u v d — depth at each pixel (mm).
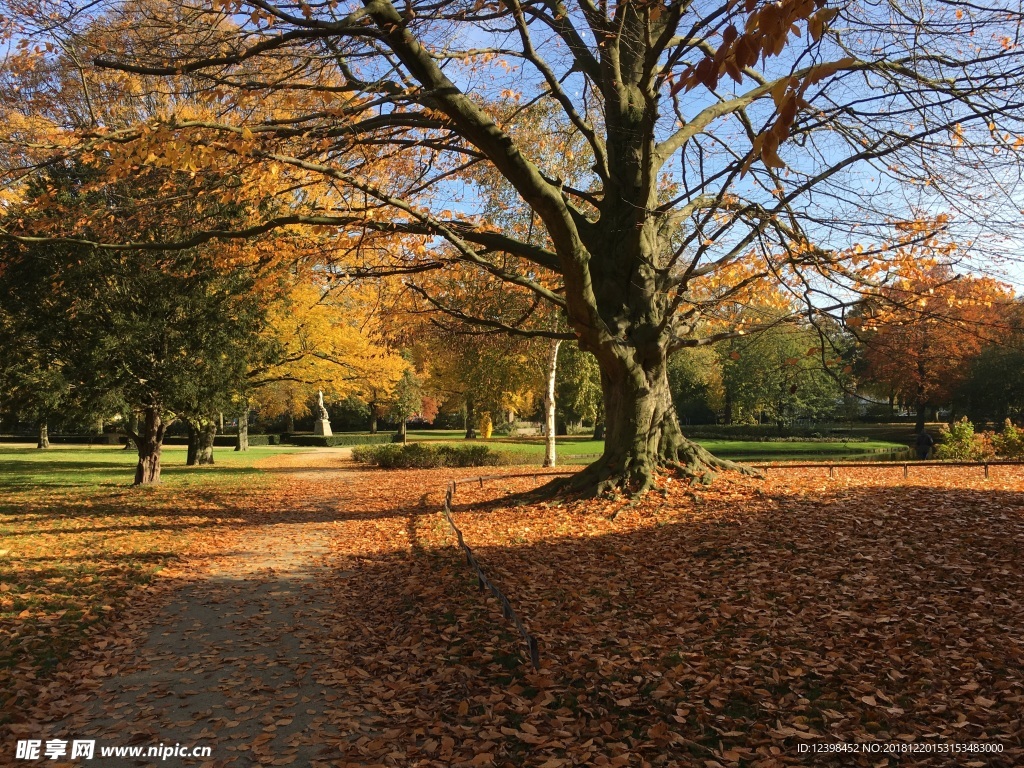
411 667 5711
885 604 6246
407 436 57562
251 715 4879
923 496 10359
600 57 11977
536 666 4828
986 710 4281
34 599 7645
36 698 5117
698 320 13469
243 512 15727
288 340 26312
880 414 56562
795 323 9500
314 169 8984
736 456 28906
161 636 6680
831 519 9297
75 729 4645
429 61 7988
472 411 51688
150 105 12688
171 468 29188
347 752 4301
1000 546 7500
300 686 5418
